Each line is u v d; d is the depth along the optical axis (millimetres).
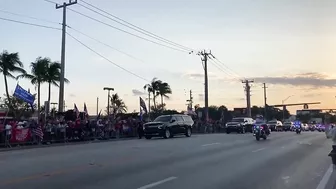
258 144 25156
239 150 20516
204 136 36031
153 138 33344
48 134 26891
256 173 12398
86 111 32719
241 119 48594
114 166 13500
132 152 18688
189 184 10219
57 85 54594
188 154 18016
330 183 10711
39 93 54250
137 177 11219
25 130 24969
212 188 9742
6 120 26469
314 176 11938
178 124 34094
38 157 16359
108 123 32781
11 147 23219
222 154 18281
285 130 66000
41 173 11781
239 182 10680
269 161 15750
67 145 24656
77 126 28969
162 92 73125
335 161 8812
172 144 24250
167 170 12734
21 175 11367
